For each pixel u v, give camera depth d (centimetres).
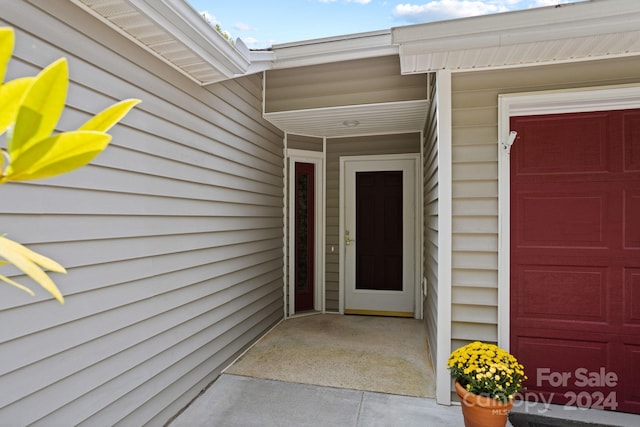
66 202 148
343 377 272
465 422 199
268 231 379
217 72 228
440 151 238
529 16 187
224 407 230
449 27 198
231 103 291
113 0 152
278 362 299
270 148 382
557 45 198
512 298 236
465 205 236
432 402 237
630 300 221
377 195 448
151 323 198
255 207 343
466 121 235
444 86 235
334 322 416
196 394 242
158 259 203
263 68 306
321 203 458
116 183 173
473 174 235
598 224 226
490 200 233
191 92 235
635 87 210
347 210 456
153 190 198
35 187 135
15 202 128
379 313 446
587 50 206
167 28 176
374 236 450
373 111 337
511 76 229
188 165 231
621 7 174
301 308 451
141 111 189
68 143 40
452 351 237
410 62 224
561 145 229
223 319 281
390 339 357
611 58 214
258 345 338
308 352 321
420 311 430
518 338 236
